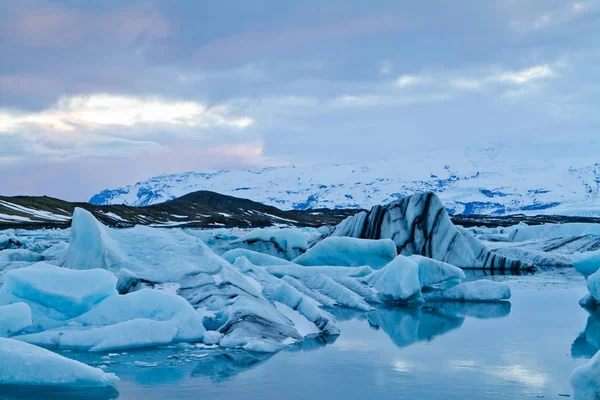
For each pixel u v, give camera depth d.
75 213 17.86
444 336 13.39
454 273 20.48
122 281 15.19
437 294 19.56
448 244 28.62
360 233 30.02
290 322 13.82
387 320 15.51
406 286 18.20
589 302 18.00
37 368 9.30
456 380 9.84
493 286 19.38
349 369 10.45
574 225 39.44
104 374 9.43
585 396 7.93
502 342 12.73
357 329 14.20
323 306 17.34
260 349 11.57
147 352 11.33
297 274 21.16
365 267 21.33
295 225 106.56
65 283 12.62
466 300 19.19
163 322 12.12
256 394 9.04
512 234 41.72
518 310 17.09
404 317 15.99
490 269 28.27
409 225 29.08
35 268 12.73
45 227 75.56
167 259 16.86
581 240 34.47
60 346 11.50
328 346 12.23
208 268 16.22
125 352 11.32
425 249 28.62
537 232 40.50
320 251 25.44
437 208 29.02
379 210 29.97
